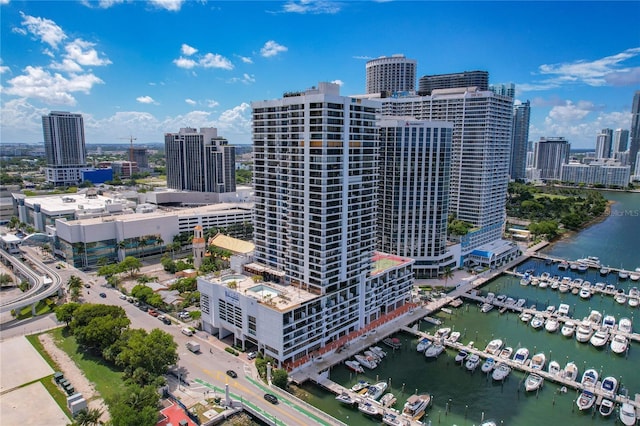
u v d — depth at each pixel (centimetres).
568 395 14475
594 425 13025
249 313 15700
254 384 14162
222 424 12388
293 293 16362
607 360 16762
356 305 18088
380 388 14300
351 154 16400
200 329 18125
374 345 17575
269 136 17225
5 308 18412
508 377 15475
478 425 12925
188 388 13788
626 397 14012
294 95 17050
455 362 16475
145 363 13725
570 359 16800
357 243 17538
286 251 17450
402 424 12594
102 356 15662
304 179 16075
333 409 13500
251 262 19150
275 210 17600
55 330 17962
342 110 15688
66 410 12650
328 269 16375
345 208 16562
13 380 14175
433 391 14638
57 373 14238
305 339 15700
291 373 14988
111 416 11431
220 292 16838
